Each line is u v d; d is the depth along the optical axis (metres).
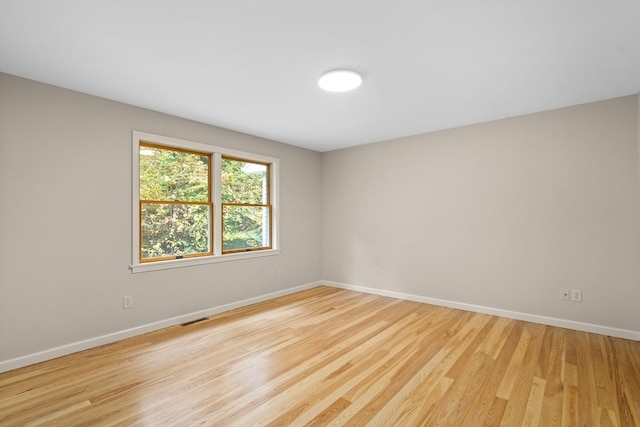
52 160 2.65
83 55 2.18
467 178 3.93
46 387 2.15
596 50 2.14
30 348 2.52
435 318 3.62
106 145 2.97
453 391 2.10
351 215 5.08
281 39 2.00
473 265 3.89
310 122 3.79
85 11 1.69
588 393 2.06
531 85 2.73
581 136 3.21
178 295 3.50
